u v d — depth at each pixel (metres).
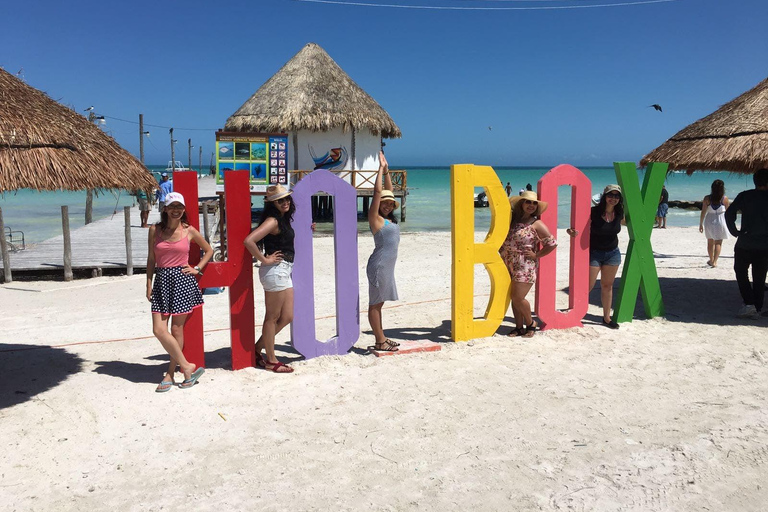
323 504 3.11
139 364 5.42
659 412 4.18
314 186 5.15
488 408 4.27
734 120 6.36
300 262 5.18
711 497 3.14
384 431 3.93
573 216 6.12
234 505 3.11
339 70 23.30
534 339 5.87
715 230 10.41
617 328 6.27
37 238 18.55
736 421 4.01
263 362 5.18
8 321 7.54
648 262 6.48
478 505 3.09
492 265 5.86
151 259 4.64
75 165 4.12
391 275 5.29
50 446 3.75
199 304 4.78
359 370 5.07
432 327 6.59
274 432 3.93
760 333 6.05
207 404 4.39
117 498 3.18
